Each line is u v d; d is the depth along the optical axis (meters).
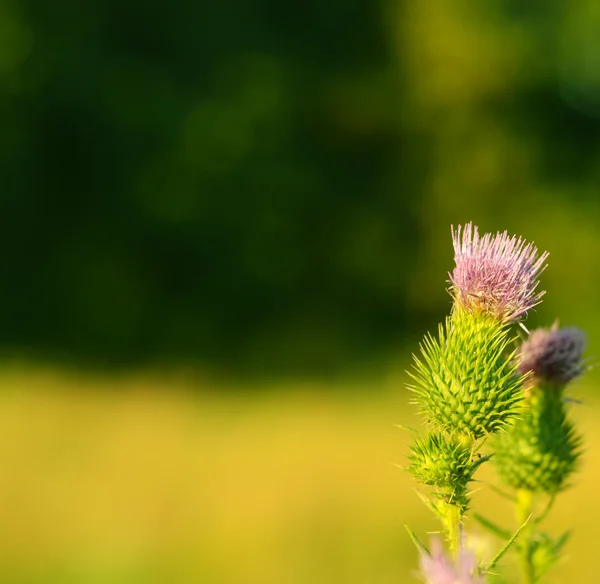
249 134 30.53
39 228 29.75
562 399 3.21
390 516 10.73
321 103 32.59
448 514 2.39
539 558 2.72
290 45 33.50
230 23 32.03
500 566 2.59
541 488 3.03
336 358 29.66
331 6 33.56
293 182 31.03
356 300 32.16
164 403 21.12
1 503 11.59
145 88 29.78
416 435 2.48
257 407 21.52
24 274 29.61
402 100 32.62
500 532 2.73
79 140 29.39
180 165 29.64
